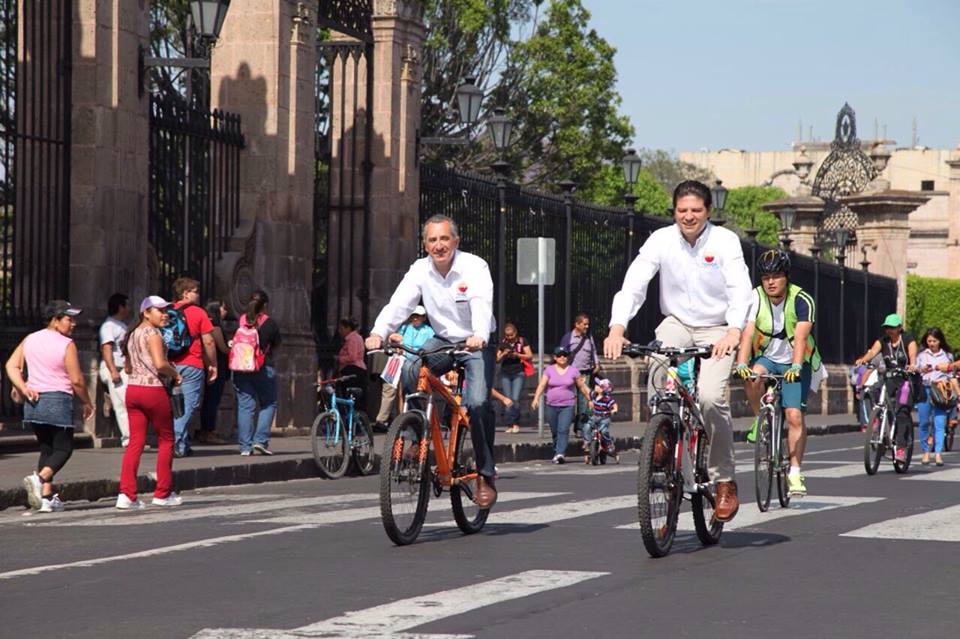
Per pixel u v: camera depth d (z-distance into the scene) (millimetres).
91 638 14617
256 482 37312
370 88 55812
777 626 15469
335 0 53688
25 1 40781
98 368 41062
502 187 60375
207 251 47125
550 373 47969
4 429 39781
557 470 42875
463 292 22656
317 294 55875
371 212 55969
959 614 16328
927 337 45750
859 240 108750
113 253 41875
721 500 21859
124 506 29062
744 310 21047
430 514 26484
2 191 40719
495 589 17547
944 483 35688
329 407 39375
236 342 40594
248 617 15711
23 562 20297
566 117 112625
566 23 112562
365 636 14656
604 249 70000
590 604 16625
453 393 23312
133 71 42781
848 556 20953
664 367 21172
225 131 47906
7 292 41156
